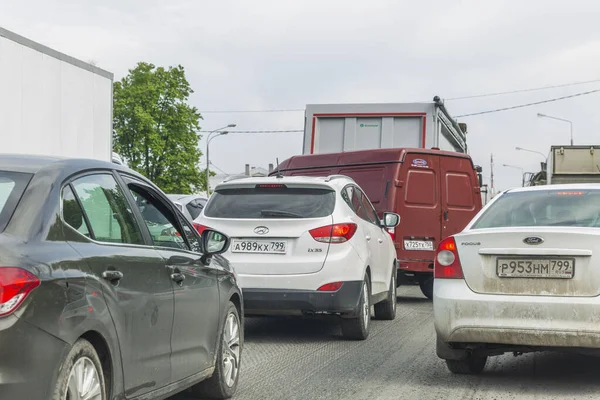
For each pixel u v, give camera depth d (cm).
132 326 489
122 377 476
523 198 773
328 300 941
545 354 907
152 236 554
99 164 525
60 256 428
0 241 405
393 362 847
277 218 957
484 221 757
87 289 440
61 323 412
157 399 541
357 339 1009
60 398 409
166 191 6919
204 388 655
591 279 668
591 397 680
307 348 943
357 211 1061
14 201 436
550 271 679
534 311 678
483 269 702
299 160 1616
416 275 1538
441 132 2011
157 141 6819
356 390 703
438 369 807
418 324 1166
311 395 681
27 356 390
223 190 1005
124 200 534
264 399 667
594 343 664
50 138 1550
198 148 7125
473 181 1593
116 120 6862
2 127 1379
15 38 1419
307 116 1928
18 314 388
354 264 963
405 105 1886
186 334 579
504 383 739
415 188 1509
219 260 685
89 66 1714
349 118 1912
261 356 885
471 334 699
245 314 974
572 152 2728
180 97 7044
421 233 1507
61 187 463
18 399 385
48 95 1542
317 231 952
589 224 714
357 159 1539
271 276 944
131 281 492
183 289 573
